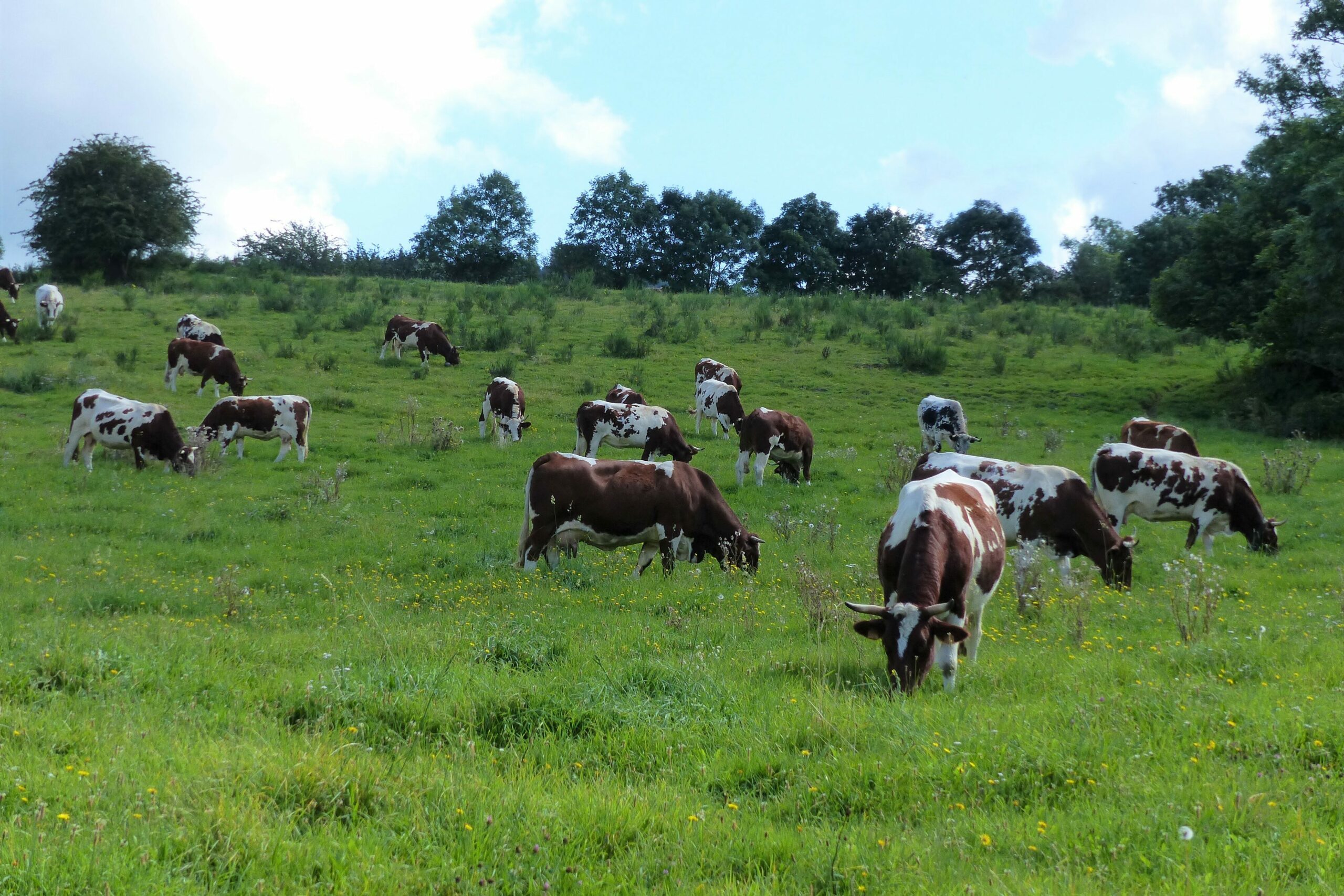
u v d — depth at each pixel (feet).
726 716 23.18
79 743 19.11
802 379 116.98
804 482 70.69
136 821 15.52
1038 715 22.63
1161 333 147.02
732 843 16.48
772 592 41.68
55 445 73.72
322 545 50.14
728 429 90.89
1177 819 16.88
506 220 312.71
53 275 206.39
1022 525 43.60
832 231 324.80
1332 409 96.22
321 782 17.25
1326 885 14.53
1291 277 101.86
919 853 15.89
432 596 40.75
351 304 155.22
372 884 14.40
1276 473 67.56
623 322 150.20
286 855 14.89
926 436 85.71
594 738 21.48
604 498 44.88
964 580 28.84
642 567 47.44
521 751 20.99
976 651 30.66
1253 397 108.78
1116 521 53.31
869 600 38.29
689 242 309.42
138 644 26.86
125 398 71.26
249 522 54.85
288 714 22.34
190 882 13.89
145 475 66.69
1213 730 21.22
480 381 108.88
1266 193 116.78
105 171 209.36
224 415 72.95
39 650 24.09
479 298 162.81
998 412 103.55
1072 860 15.84
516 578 43.34
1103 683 26.02
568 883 14.93
